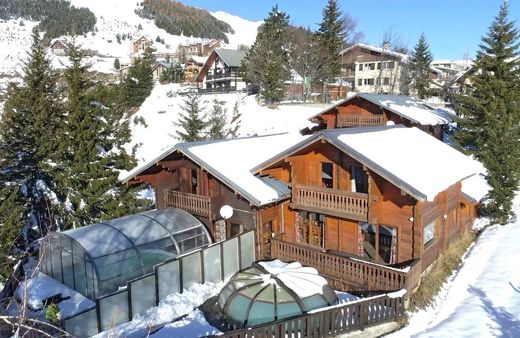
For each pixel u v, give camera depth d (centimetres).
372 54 8338
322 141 1848
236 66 7550
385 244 1919
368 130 2162
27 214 2655
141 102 6284
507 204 2647
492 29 3416
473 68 3778
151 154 4722
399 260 1828
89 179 2714
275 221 2205
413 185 1589
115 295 1625
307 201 1972
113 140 2941
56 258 1958
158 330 1586
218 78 7744
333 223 2036
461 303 1688
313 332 1439
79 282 1853
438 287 1814
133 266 1839
